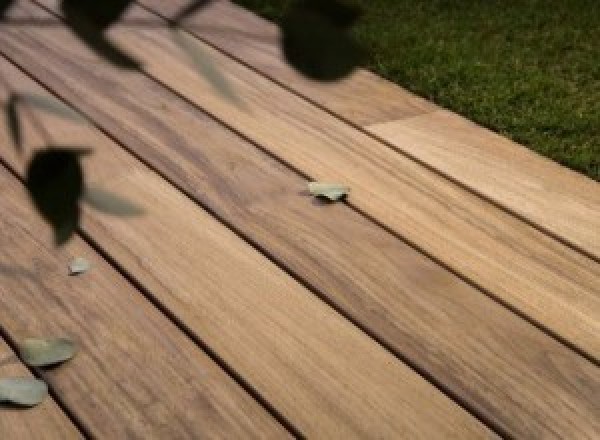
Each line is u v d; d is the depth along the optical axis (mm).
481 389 1253
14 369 1272
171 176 1782
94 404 1207
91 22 358
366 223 1649
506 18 2621
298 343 1335
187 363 1291
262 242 1575
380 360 1306
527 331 1377
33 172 387
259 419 1193
